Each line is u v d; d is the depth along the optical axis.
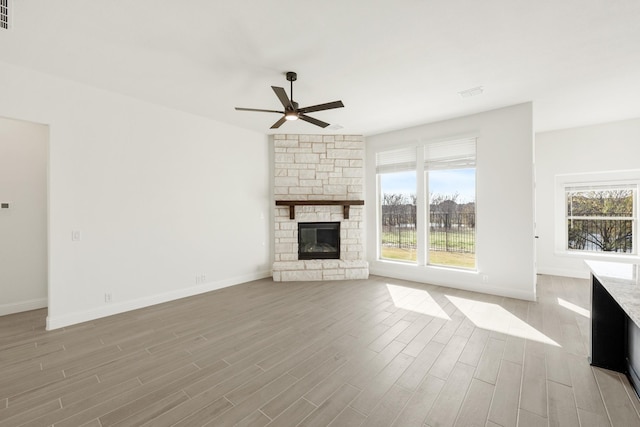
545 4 2.06
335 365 2.35
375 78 3.20
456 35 2.43
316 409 1.83
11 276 3.65
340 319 3.33
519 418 1.73
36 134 3.86
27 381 2.14
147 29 2.34
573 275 5.18
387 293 4.33
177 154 4.20
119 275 3.62
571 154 5.15
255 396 1.96
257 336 2.90
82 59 2.80
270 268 5.54
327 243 5.60
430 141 4.80
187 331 3.04
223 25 2.29
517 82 3.31
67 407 1.85
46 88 3.07
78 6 2.05
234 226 4.95
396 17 2.20
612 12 2.13
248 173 5.17
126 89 3.49
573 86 3.41
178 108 4.13
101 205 3.47
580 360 2.39
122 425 1.69
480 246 4.32
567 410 1.80
